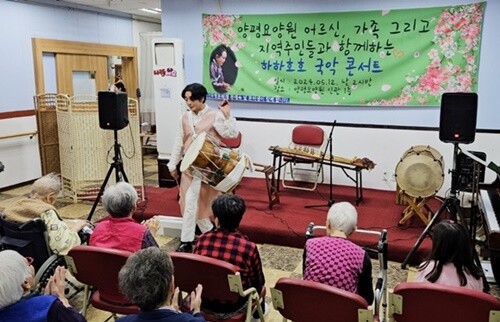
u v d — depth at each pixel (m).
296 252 3.97
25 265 1.61
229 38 5.71
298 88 5.53
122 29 8.48
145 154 8.35
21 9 6.27
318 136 5.34
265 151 5.82
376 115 5.29
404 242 3.78
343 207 2.35
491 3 4.65
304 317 1.93
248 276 2.26
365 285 2.14
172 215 4.48
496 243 2.91
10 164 6.10
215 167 3.52
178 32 5.96
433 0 4.82
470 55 4.78
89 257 2.21
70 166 5.32
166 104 5.63
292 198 5.05
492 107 4.82
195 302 1.88
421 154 4.00
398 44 5.02
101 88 8.06
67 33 7.16
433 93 4.99
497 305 1.66
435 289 1.73
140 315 1.48
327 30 5.28
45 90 6.89
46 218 2.66
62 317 1.58
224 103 3.64
